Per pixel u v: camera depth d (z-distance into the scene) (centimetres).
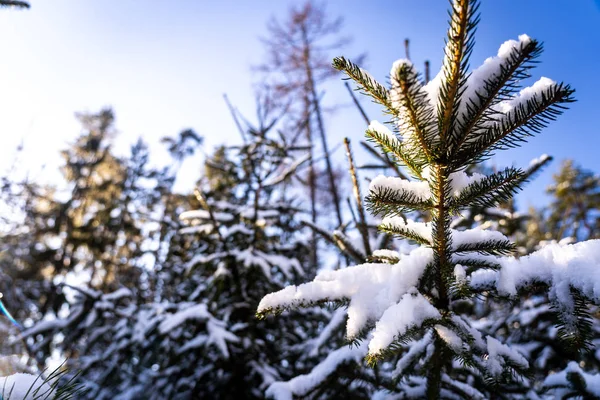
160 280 921
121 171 1922
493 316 354
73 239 1368
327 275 133
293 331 516
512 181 104
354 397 251
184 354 436
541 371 303
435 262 120
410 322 105
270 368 442
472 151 98
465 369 187
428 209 110
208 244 528
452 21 82
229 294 489
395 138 113
